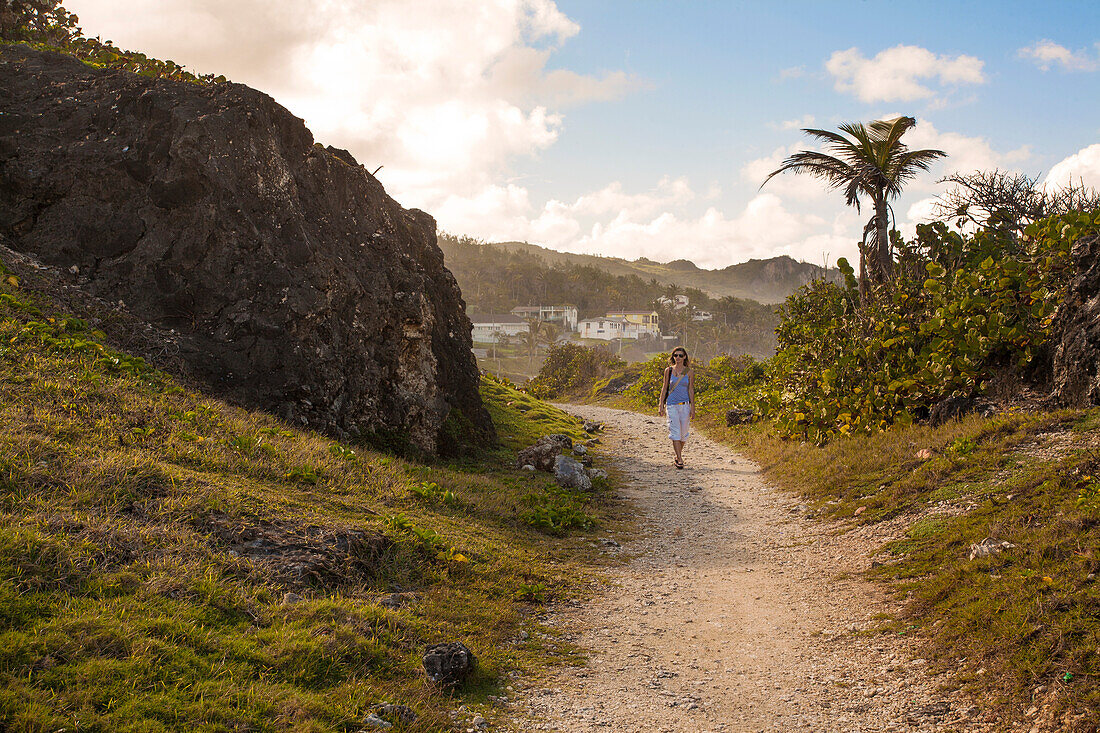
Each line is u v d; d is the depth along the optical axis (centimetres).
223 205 1105
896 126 1566
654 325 16838
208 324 1072
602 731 411
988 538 603
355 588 545
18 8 1568
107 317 1020
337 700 390
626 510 1064
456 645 461
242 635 429
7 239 1091
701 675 496
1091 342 873
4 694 309
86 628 377
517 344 15188
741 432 1797
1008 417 909
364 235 1365
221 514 576
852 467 1035
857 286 1777
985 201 1848
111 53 1516
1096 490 602
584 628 586
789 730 412
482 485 1061
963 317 1139
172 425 754
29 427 618
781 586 691
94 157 1136
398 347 1343
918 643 501
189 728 328
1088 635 418
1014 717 386
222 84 1248
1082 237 971
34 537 439
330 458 860
